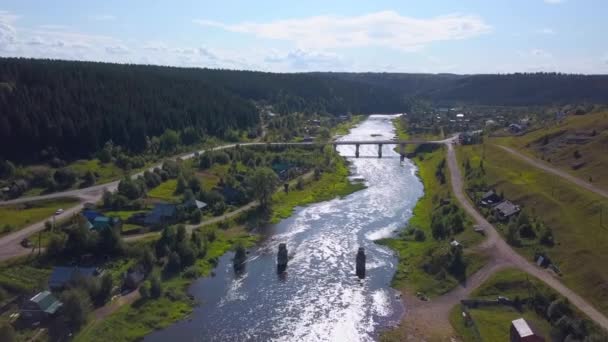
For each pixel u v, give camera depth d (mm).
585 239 108438
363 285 107188
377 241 133625
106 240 113312
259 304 99000
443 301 97875
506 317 88875
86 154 196375
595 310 86375
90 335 84500
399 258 121500
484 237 121250
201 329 89500
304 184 192625
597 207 122375
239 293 103812
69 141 194125
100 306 94000
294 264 119000
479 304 93875
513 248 114438
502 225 128750
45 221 129125
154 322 90812
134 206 145875
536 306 91000
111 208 144500
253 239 135625
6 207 142750
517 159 185250
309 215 159125
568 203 132000
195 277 110750
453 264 108688
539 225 121500
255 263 119688
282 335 87500
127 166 191625
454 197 159750
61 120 195500
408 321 91562
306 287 106562
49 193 159500
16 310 89875
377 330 88938
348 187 195375
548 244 112250
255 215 154250
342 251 127000
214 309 96938
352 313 95188
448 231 129375
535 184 152875
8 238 118938
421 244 128375
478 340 83250
